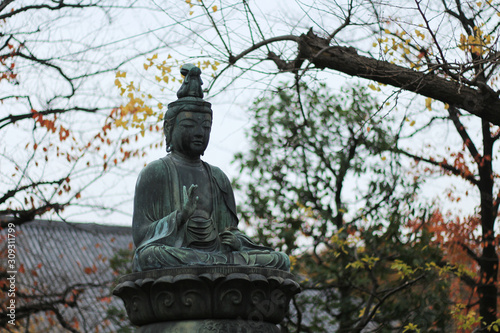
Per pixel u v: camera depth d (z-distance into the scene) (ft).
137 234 22.91
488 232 45.75
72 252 72.43
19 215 42.37
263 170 50.70
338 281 46.91
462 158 47.44
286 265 22.93
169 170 23.62
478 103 30.25
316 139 50.49
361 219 47.50
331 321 47.50
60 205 41.91
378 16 30.14
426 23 28.96
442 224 47.80
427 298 44.45
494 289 45.60
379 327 43.19
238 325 21.21
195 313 20.99
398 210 45.88
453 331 49.80
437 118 46.80
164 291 21.02
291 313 48.75
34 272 48.47
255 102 41.34
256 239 48.06
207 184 23.91
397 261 41.14
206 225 22.75
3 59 41.22
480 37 32.12
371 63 31.12
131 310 22.00
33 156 41.04
